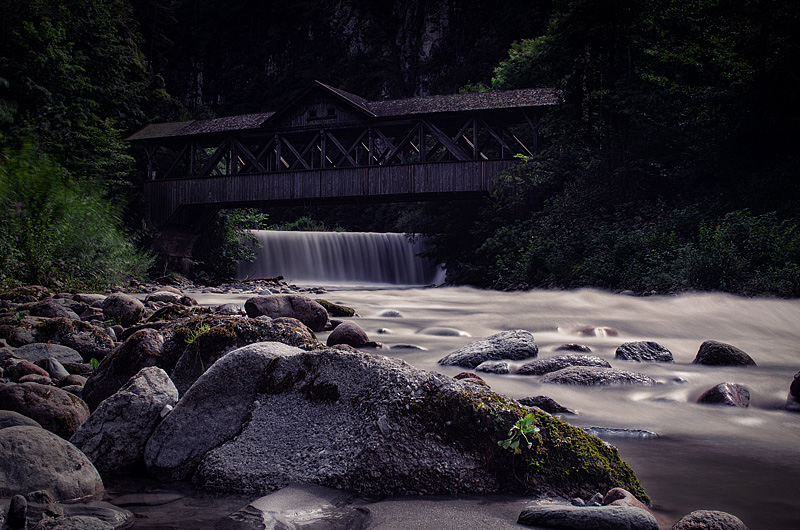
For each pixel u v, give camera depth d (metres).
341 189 23.52
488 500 2.11
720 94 18.25
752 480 2.38
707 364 5.56
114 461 2.50
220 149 25.81
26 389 2.84
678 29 18.61
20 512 1.78
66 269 12.73
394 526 1.85
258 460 2.35
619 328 8.74
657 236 14.23
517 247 18.84
